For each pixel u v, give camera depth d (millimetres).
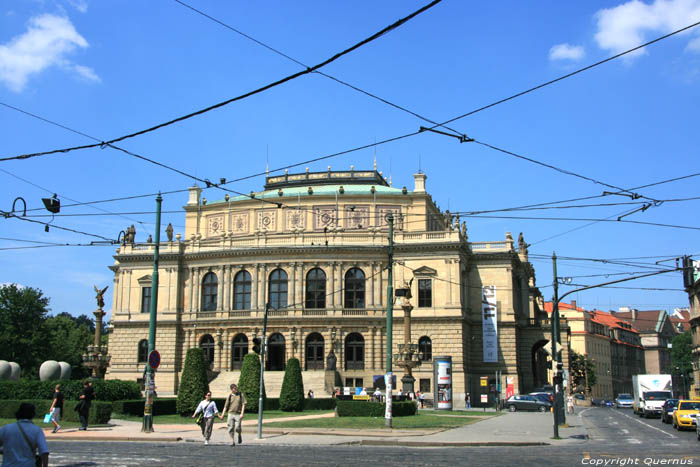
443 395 71250
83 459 26719
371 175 105000
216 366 93562
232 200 103062
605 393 184375
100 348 75812
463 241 91188
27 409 16797
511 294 93312
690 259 43344
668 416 60062
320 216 98938
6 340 107438
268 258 93688
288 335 91375
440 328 88562
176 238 99875
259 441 36469
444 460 27672
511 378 90188
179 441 36125
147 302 99000
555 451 32812
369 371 88875
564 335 101562
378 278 91688
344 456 28766
